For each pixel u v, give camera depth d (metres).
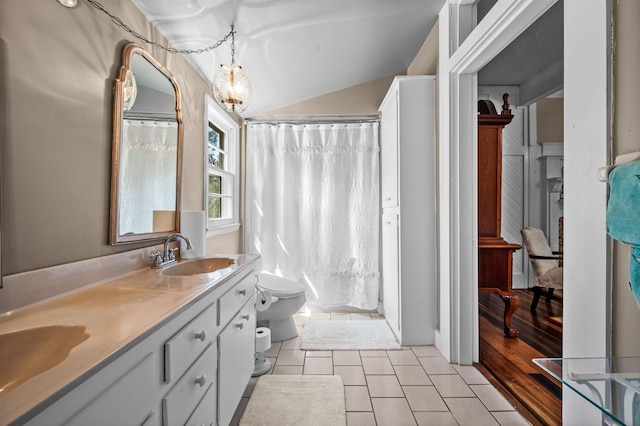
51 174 1.09
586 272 1.10
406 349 2.52
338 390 1.92
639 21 0.94
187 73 2.20
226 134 3.26
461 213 2.25
